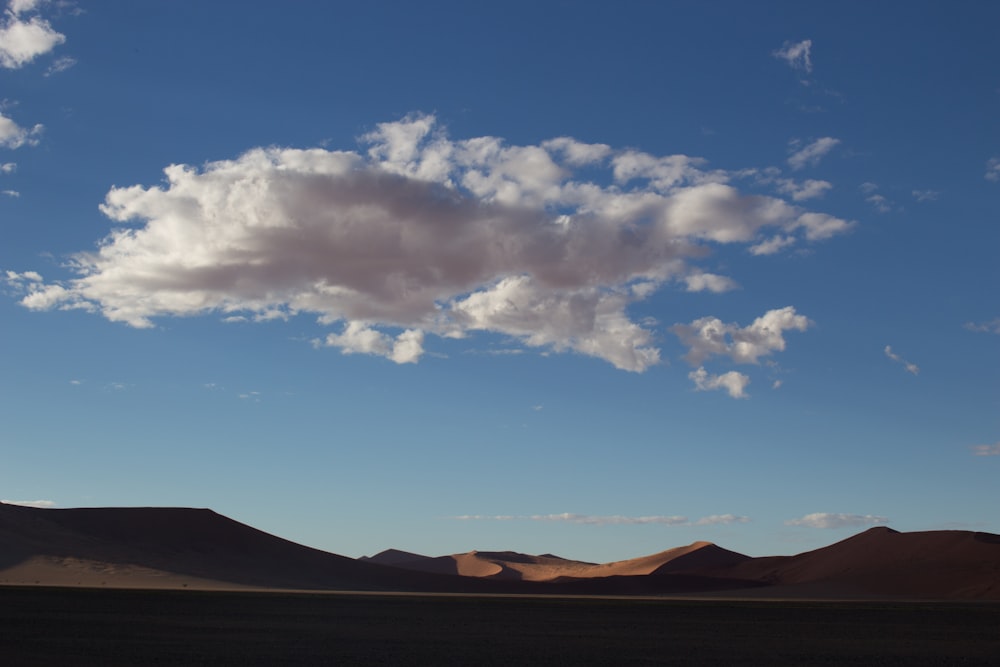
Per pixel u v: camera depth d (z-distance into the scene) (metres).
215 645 41.94
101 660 34.81
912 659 40.97
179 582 126.94
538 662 37.38
